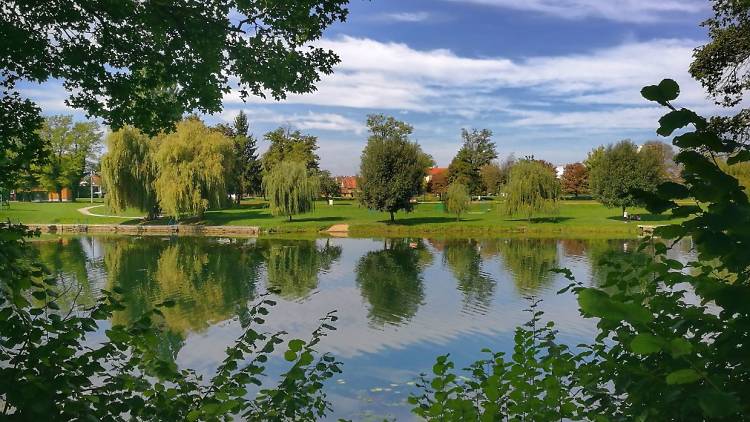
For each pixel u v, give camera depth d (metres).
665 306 2.32
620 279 2.77
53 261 30.33
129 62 6.14
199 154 49.72
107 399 2.99
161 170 48.97
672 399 1.72
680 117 1.50
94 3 5.54
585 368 2.92
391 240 44.03
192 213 49.59
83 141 77.69
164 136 51.38
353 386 10.35
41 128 5.91
